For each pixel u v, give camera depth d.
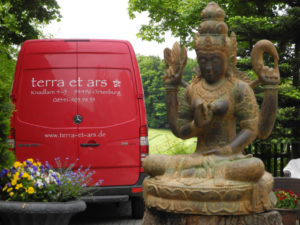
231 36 4.70
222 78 4.71
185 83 4.95
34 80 8.15
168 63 5.00
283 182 7.58
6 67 13.58
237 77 4.76
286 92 11.09
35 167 6.67
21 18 14.71
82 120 8.15
